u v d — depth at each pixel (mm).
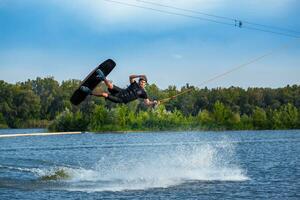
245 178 26922
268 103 194750
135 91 18516
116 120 126562
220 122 139000
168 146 65375
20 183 25156
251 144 69750
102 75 18156
